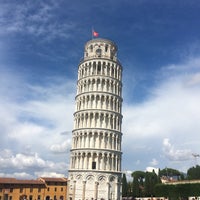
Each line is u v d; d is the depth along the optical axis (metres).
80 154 87.12
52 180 120.75
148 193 128.62
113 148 89.19
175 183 103.56
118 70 99.56
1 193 107.38
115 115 92.69
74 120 95.19
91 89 93.00
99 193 83.06
